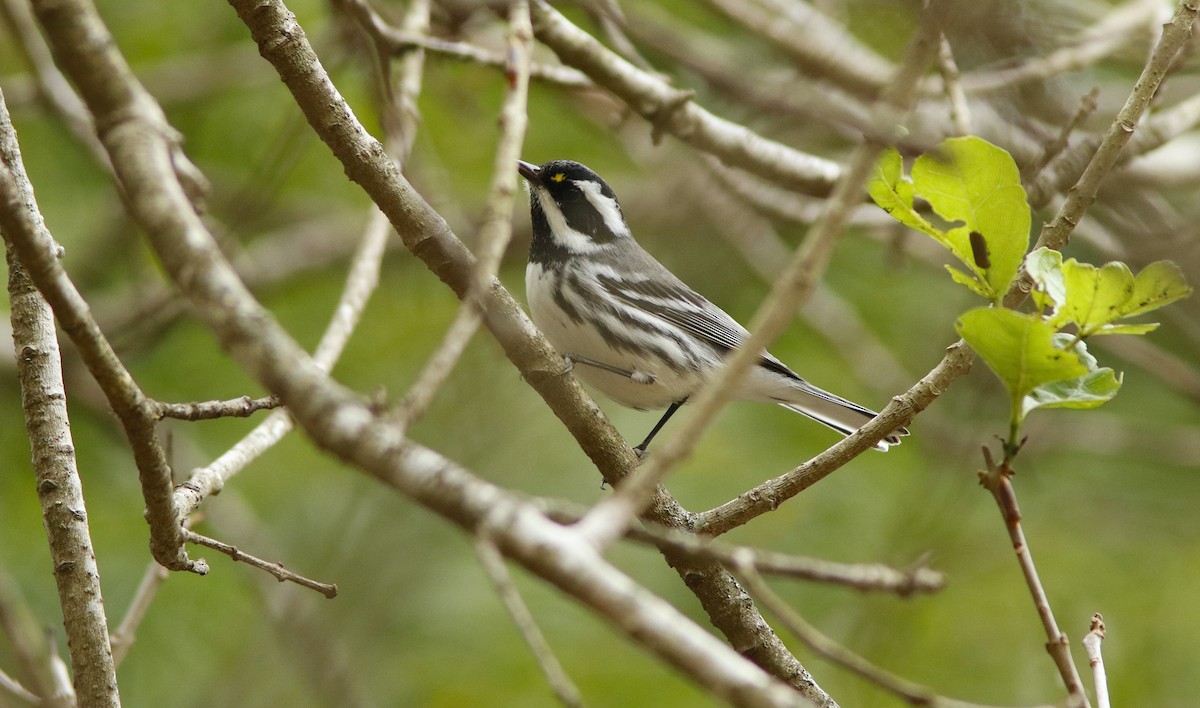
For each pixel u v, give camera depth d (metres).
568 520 4.19
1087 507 13.34
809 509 12.45
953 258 14.55
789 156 10.85
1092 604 12.04
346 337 8.23
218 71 14.07
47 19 5.27
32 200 5.75
